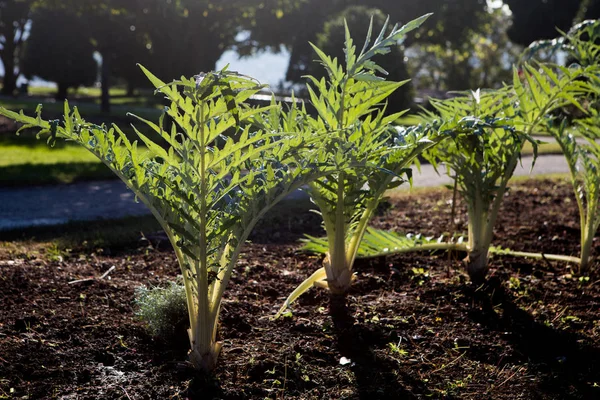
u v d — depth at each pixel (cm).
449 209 685
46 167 1013
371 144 338
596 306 389
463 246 440
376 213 661
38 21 3659
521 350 325
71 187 896
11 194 829
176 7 1542
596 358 319
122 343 309
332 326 343
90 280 399
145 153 282
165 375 279
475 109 420
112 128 269
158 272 436
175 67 1720
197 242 264
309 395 270
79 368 281
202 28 1627
